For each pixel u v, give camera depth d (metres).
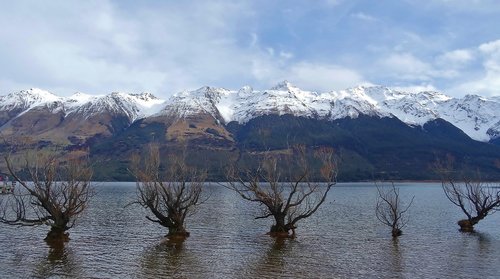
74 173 56.97
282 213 61.00
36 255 45.00
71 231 61.97
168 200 58.03
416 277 38.38
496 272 40.12
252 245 52.94
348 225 72.19
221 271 39.81
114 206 100.88
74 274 37.75
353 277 38.31
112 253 46.78
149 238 56.81
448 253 48.62
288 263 43.34
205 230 64.75
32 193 53.44
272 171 62.28
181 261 43.53
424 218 83.44
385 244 54.41
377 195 153.75
